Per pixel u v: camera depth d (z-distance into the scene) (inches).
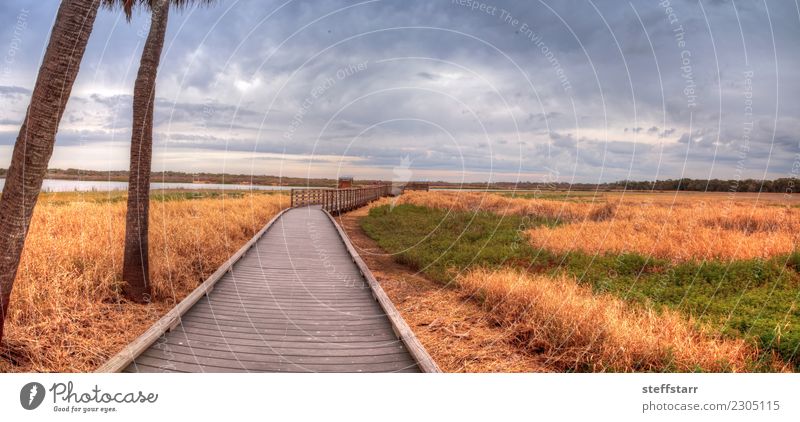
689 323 239.1
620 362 197.0
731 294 298.0
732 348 209.3
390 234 653.9
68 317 217.6
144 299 276.8
